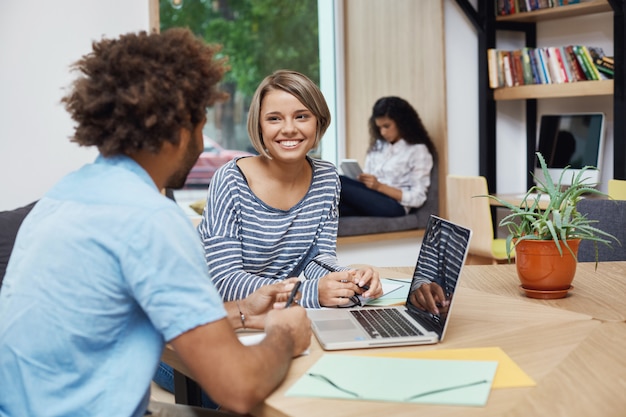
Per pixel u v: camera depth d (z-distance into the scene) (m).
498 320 1.67
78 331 1.17
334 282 1.80
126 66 1.21
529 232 1.92
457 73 4.89
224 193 2.01
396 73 5.11
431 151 4.74
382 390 1.22
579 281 2.09
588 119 4.43
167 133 1.23
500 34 5.00
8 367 1.19
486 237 3.93
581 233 1.93
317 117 2.02
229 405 1.17
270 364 1.23
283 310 1.44
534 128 5.06
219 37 4.89
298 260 2.10
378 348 1.47
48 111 3.56
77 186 1.24
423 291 1.68
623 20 4.03
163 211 1.18
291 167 2.04
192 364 1.17
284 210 2.06
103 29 3.64
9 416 1.19
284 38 5.13
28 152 3.54
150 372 1.21
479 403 1.16
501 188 5.09
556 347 1.46
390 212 4.53
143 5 3.72
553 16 4.67
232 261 1.97
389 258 4.61
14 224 2.63
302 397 1.21
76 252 1.17
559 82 4.45
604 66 4.19
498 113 5.04
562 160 4.61
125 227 1.16
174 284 1.15
